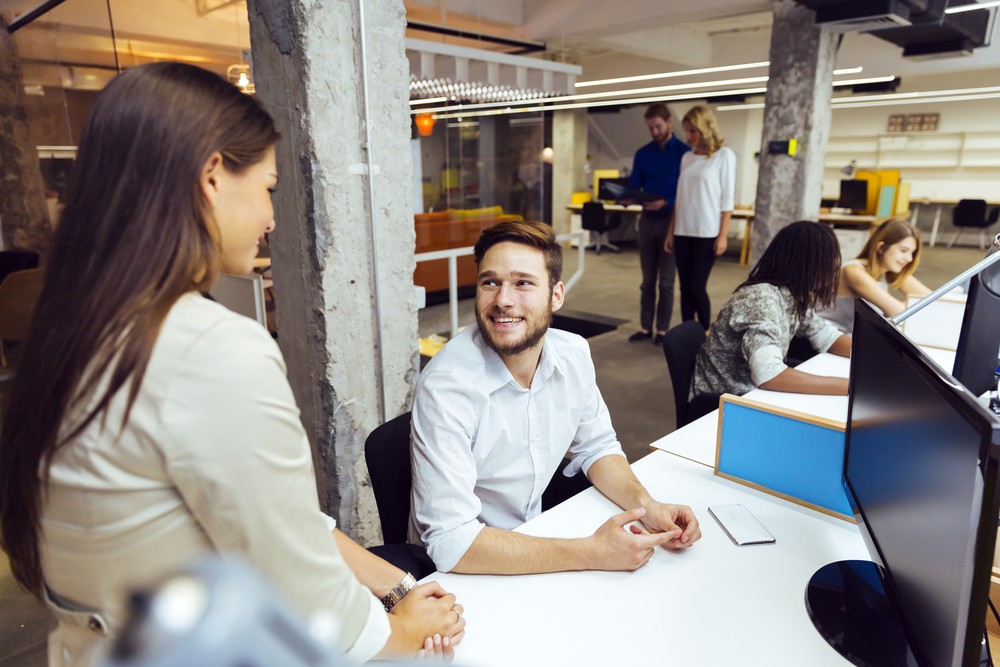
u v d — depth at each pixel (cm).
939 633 69
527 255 115
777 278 204
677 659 84
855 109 1115
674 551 109
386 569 100
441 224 669
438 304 632
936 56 518
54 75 478
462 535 104
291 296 190
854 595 95
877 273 287
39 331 54
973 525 59
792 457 124
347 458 195
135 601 18
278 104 175
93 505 54
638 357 438
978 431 59
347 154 178
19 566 61
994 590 92
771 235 476
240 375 54
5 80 486
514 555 102
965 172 1031
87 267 54
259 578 19
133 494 54
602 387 378
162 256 54
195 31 586
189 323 55
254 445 55
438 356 123
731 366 209
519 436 126
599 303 616
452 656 85
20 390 54
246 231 63
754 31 825
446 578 103
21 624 185
